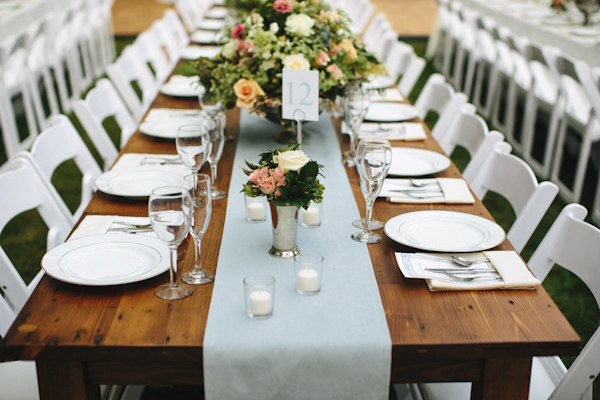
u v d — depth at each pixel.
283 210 1.52
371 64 2.45
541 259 1.77
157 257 1.53
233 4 4.62
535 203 1.91
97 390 1.38
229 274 1.49
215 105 2.43
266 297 1.31
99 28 6.90
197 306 1.37
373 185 1.62
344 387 1.27
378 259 1.58
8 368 1.76
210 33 4.81
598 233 1.61
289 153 1.49
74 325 1.29
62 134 2.37
